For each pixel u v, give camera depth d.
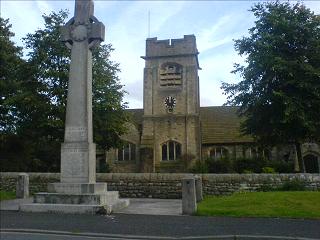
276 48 28.05
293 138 28.36
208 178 21.44
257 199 15.59
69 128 16.41
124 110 34.34
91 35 17.08
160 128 44.19
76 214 14.13
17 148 32.88
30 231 10.84
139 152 43.53
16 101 28.78
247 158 37.81
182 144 43.41
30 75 30.34
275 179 20.64
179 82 45.19
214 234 10.31
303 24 28.02
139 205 17.47
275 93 25.70
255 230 10.80
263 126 28.50
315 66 27.59
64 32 17.33
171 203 18.48
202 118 48.38
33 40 30.89
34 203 15.15
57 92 29.30
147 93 45.31
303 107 26.17
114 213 14.45
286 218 12.87
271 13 28.20
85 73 16.81
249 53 28.70
